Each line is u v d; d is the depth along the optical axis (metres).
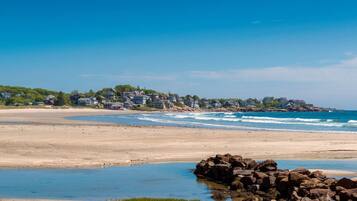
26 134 50.16
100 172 28.92
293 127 81.44
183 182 26.17
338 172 28.86
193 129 64.88
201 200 21.48
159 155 36.22
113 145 41.19
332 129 75.19
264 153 37.81
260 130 66.81
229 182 25.98
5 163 31.08
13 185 24.19
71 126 67.38
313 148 40.78
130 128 64.25
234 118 136.88
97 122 89.44
